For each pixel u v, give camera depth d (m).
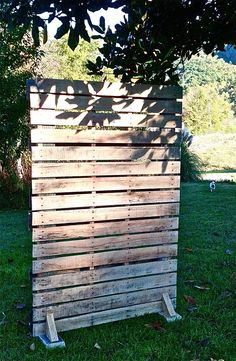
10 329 2.83
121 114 2.79
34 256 2.64
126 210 2.89
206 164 18.06
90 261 2.81
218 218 6.61
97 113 2.71
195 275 3.88
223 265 4.18
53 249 2.69
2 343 2.64
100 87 2.70
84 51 12.15
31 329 2.75
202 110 32.31
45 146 2.59
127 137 2.82
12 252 4.72
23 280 3.79
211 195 9.25
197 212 7.15
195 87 34.34
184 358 2.48
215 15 2.83
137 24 2.69
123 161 2.84
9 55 7.30
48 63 11.02
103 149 2.76
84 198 2.74
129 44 2.74
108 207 2.83
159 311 3.09
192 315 3.07
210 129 32.56
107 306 2.90
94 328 2.84
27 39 7.36
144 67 2.81
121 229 2.89
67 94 2.61
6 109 7.34
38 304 2.69
